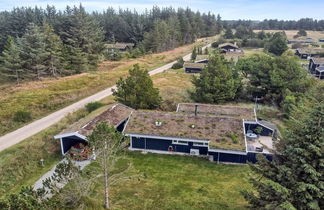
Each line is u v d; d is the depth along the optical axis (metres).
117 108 32.50
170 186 21.67
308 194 12.77
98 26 89.38
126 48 98.69
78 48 60.91
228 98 42.88
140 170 24.16
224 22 189.50
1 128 30.47
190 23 127.19
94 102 37.88
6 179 21.47
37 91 43.50
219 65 41.59
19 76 52.81
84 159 24.94
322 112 12.91
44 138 27.92
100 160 16.67
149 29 107.50
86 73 58.25
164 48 98.38
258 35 124.12
